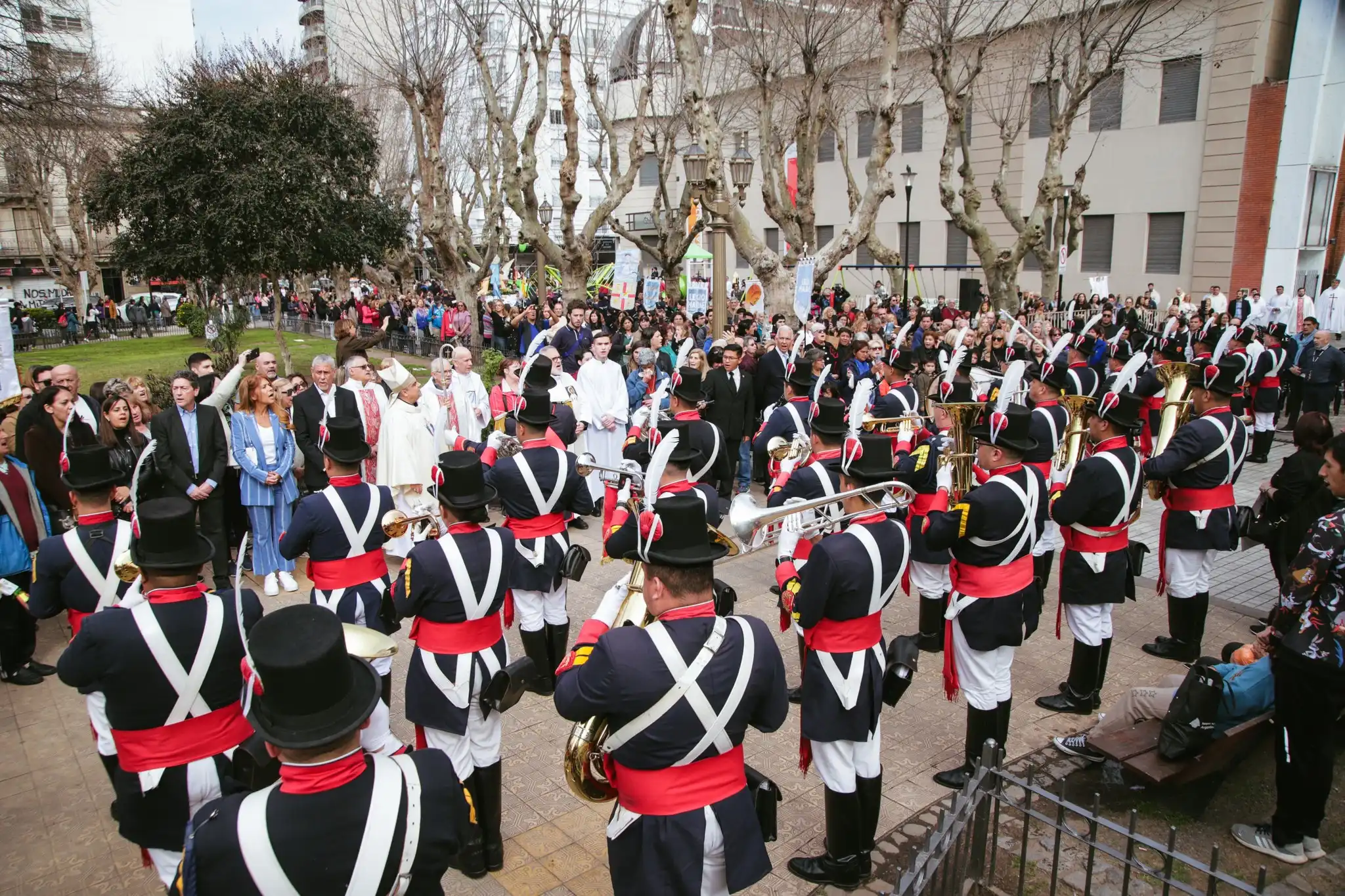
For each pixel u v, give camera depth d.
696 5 12.96
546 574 5.91
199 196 14.91
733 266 40.88
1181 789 5.00
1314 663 4.12
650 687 2.81
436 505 8.68
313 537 5.20
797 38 17.22
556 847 4.54
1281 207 24.50
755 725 3.13
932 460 6.35
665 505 2.90
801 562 5.39
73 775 5.33
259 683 2.31
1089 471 5.48
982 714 4.95
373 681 2.46
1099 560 5.60
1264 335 15.75
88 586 4.59
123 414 7.41
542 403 5.79
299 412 8.48
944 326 15.98
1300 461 6.05
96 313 35.69
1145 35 25.00
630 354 13.52
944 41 19.36
